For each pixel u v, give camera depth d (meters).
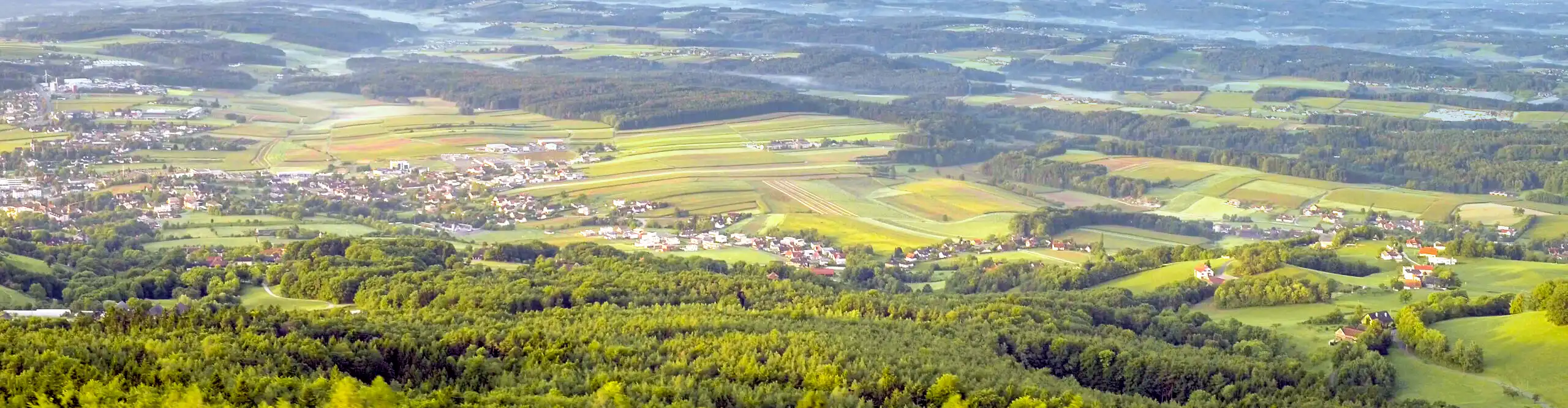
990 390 179.62
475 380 181.25
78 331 192.00
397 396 169.88
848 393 177.88
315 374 177.12
